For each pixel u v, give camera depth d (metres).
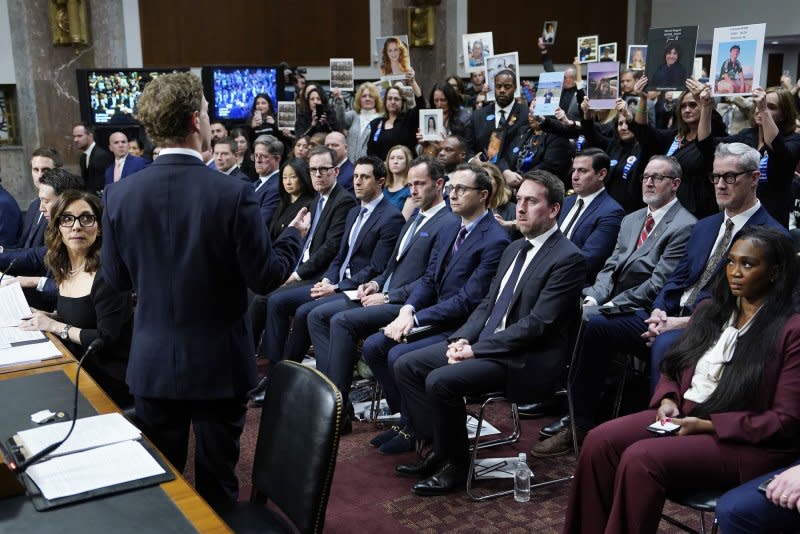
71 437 1.80
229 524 1.92
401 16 10.90
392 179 4.93
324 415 1.74
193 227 1.96
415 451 3.45
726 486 2.13
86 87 7.43
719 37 3.74
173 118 1.96
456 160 5.11
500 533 2.71
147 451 1.75
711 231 3.21
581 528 2.36
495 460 3.29
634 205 4.52
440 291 3.59
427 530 2.75
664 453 2.12
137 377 2.05
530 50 12.21
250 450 3.48
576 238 3.98
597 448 2.31
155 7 9.82
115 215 2.03
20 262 4.08
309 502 1.72
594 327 3.29
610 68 4.68
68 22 9.02
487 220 3.53
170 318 2.02
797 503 1.81
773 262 2.20
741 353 2.22
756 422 2.11
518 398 2.99
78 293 2.91
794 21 10.73
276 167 5.58
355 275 4.25
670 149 4.29
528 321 2.97
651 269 3.58
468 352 3.00
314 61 10.93
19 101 9.11
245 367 2.10
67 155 9.29
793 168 3.75
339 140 5.51
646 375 3.73
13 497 1.54
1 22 8.89
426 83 10.97
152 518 1.46
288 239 2.30
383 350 3.54
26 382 2.26
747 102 5.24
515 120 5.59
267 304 4.38
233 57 10.46
